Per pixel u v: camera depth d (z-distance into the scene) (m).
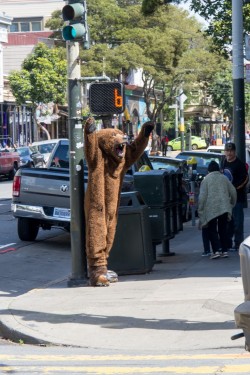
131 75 110.12
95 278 19.11
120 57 84.19
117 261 20.42
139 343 13.90
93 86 18.94
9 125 94.25
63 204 26.55
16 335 14.91
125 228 20.36
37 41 106.12
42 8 119.44
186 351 13.38
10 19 89.62
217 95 112.06
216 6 47.00
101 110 18.94
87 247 19.14
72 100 19.20
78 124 19.28
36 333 14.75
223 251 22.56
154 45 86.56
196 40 93.12
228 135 115.25
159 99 117.81
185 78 91.81
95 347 13.86
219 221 22.38
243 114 29.97
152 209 21.69
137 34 85.81
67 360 12.88
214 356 12.81
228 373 11.53
